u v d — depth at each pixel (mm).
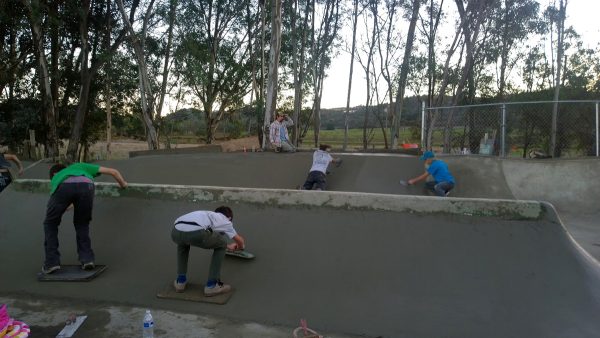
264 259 4586
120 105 24172
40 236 5250
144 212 5277
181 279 4262
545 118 16000
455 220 4574
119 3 18094
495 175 10586
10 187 5918
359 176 10516
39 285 4504
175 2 19609
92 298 4277
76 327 3719
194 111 25234
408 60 20844
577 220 9188
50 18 16062
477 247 4363
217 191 5191
